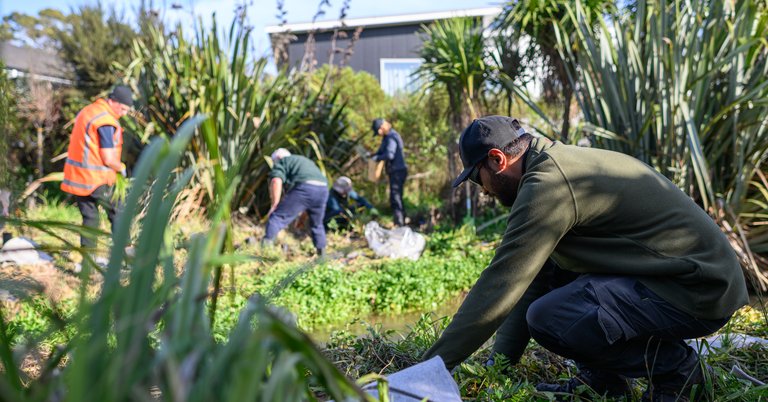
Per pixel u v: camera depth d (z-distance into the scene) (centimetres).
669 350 249
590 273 254
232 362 110
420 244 830
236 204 970
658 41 620
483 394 272
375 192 1256
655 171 248
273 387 103
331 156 1091
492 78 1016
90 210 637
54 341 286
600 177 234
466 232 927
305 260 784
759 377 300
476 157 260
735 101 570
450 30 1037
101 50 1470
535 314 256
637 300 239
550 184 231
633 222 236
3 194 204
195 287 113
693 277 231
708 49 609
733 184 614
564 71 931
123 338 106
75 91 1403
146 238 110
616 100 654
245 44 936
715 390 272
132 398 105
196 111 922
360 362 312
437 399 217
